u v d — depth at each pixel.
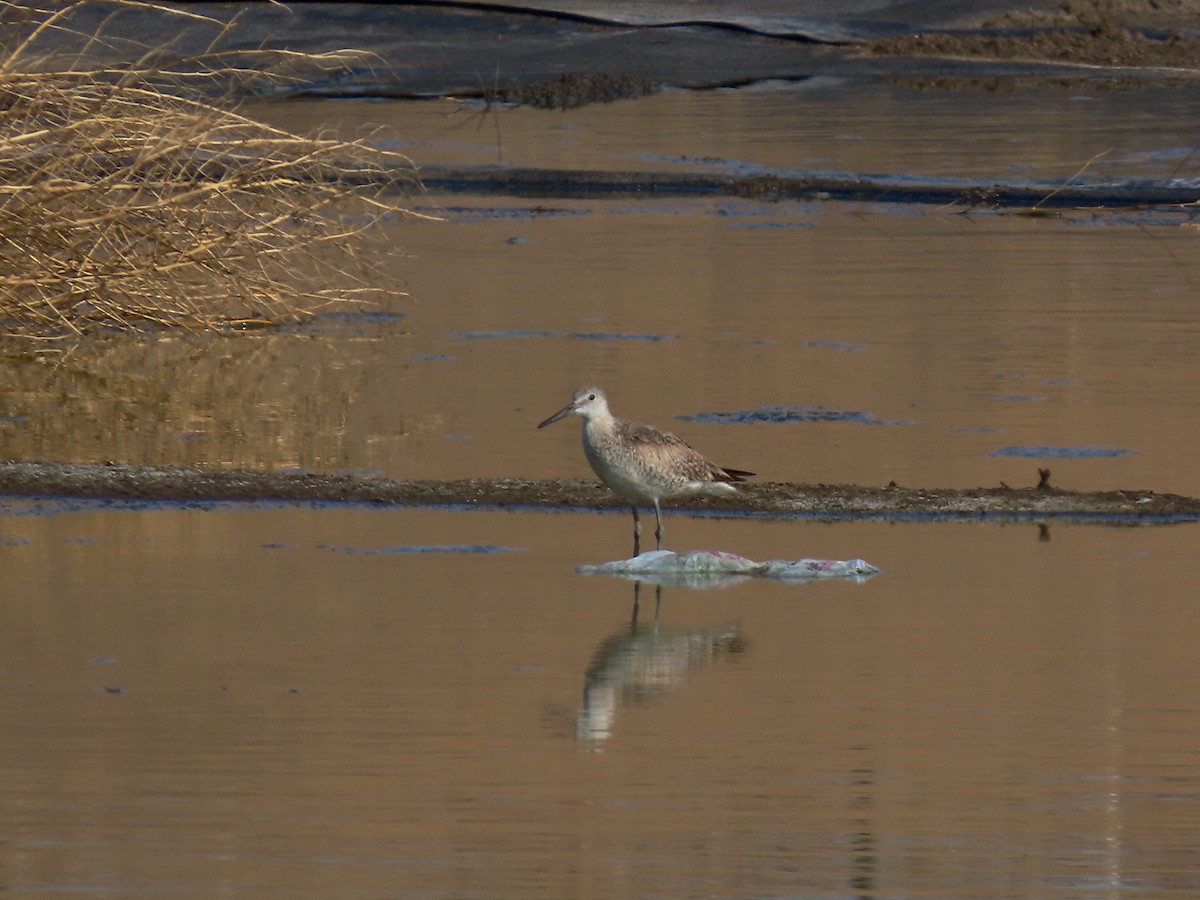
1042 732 10.30
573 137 37.75
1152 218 29.70
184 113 19.66
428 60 48.81
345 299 22.25
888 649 11.73
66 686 10.86
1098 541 14.17
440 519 14.70
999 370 19.66
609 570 13.45
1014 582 13.14
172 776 9.53
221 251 20.91
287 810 9.12
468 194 32.09
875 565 13.62
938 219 29.67
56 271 19.95
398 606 12.50
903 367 19.78
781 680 11.15
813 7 55.19
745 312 22.64
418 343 21.17
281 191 21.52
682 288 24.09
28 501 14.98
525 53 49.69
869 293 23.77
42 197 19.27
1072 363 19.98
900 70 48.50
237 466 16.08
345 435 17.12
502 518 14.77
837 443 16.77
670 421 17.53
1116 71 48.44
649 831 8.94
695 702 10.74
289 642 11.73
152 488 15.25
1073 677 11.19
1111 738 10.23
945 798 9.41
